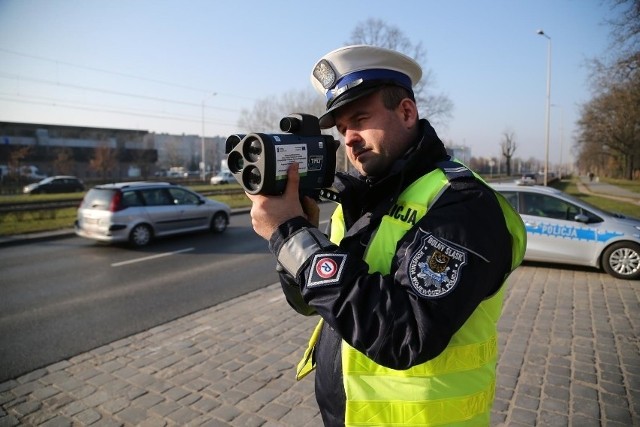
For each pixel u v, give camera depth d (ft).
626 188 117.60
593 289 17.85
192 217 31.83
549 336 12.66
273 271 21.38
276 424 8.39
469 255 2.94
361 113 3.68
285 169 3.33
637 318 14.21
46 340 12.63
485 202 3.18
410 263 2.96
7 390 9.80
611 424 8.25
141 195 29.01
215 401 9.23
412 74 3.92
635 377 10.09
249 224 40.27
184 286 18.62
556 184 143.74
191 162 270.87
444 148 3.97
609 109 92.27
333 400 3.92
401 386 3.37
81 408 9.03
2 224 37.04
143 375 10.43
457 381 3.36
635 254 19.20
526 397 9.25
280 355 11.51
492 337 3.67
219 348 12.00
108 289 18.16
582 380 9.96
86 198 28.60
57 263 23.40
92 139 188.96
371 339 2.88
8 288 18.34
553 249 20.97
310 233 3.28
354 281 3.00
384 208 3.64
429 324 2.79
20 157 133.08
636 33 43.86
